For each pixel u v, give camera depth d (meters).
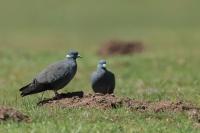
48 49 42.09
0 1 70.50
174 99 18.03
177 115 14.67
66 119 13.92
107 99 15.33
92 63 32.41
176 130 13.39
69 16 64.56
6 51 38.59
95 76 17.11
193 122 14.21
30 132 12.75
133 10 66.62
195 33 52.12
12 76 28.22
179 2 68.94
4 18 63.09
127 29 56.91
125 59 32.97
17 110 14.26
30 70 30.36
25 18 63.47
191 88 22.23
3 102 17.17
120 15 64.81
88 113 14.33
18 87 23.30
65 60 15.97
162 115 14.59
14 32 55.16
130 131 13.05
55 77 15.66
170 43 45.28
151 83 24.83
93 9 67.56
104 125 13.36
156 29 56.09
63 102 15.39
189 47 42.34
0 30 56.53
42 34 53.97
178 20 61.19
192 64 31.73
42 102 15.95
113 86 17.41
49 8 67.81
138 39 47.91
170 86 23.55
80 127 12.92
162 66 30.80
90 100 15.30
